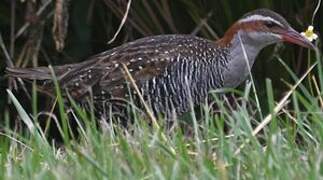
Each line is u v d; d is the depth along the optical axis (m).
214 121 9.47
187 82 11.70
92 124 9.22
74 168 7.96
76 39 13.63
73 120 11.87
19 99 13.60
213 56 11.89
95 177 7.81
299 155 8.20
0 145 9.38
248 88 9.19
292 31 11.88
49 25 13.50
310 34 11.80
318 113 8.70
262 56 13.23
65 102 11.89
